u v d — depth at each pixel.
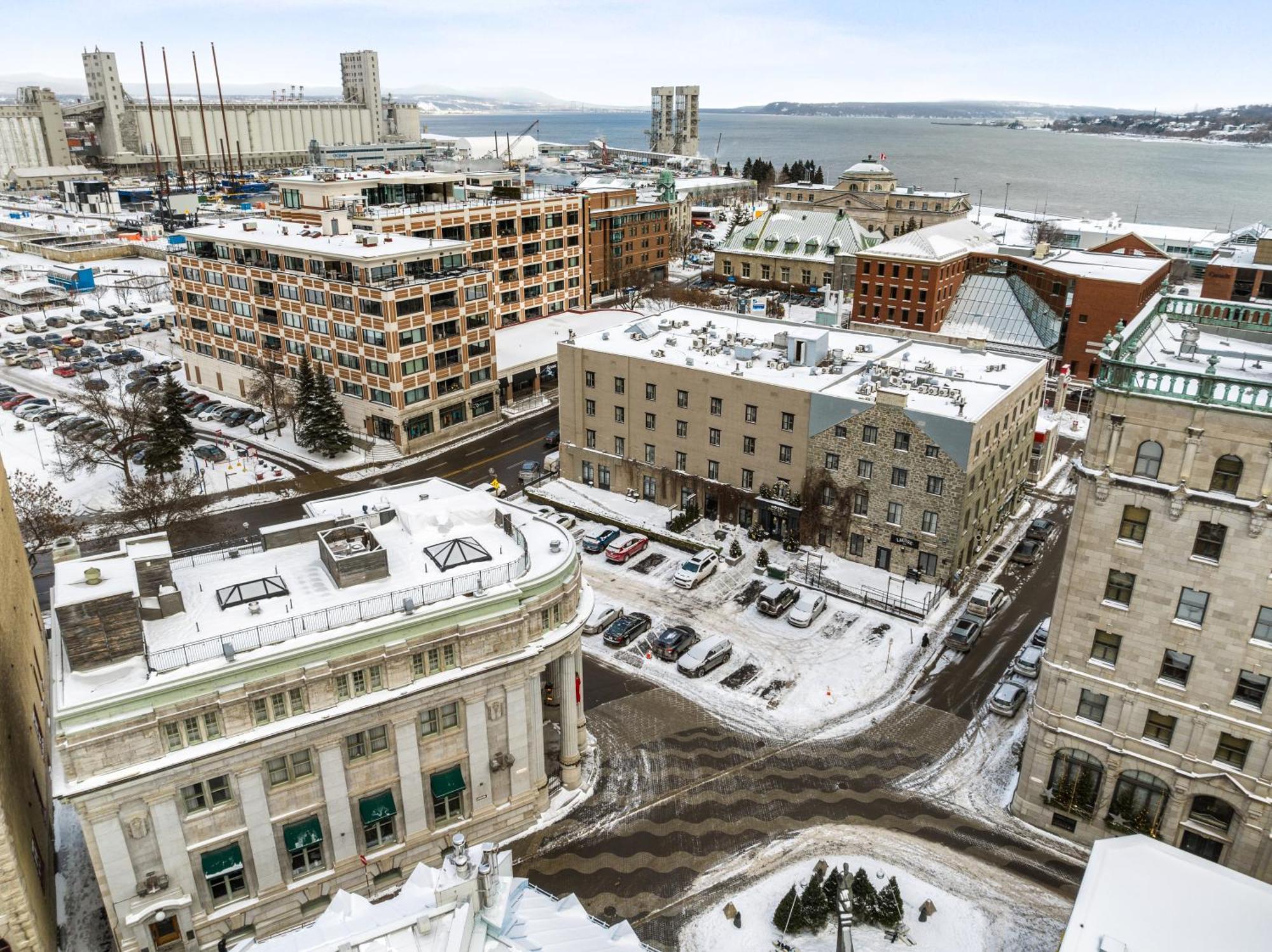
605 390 85.00
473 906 26.25
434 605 40.12
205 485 87.50
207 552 44.84
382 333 93.31
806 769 51.16
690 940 40.03
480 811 44.44
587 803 48.50
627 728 54.62
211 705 35.16
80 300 166.12
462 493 51.53
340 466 94.12
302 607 39.44
